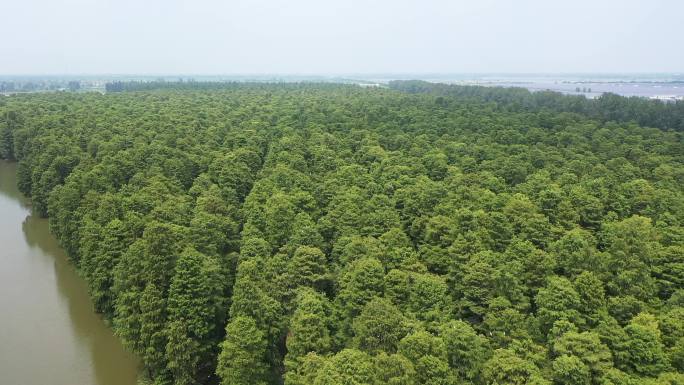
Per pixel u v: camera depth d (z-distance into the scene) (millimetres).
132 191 97938
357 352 46656
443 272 70875
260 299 57938
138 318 60438
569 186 98125
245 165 116250
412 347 46812
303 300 57000
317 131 156500
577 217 84938
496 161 117812
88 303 83625
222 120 182500
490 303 57406
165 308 59188
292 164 116875
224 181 107375
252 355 51719
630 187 97812
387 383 43312
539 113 181750
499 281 60500
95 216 85625
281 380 56656
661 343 51688
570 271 66062
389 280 61062
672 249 68875
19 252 103562
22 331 74688
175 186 103062
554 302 56500
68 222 90438
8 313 79562
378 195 90500
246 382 51031
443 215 81875
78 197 95688
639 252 67188
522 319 55281
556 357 51406
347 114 192000
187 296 57438
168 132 147125
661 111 183500
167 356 56281
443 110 196750
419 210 86375
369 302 55812
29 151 146875
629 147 131625
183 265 58969
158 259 61000
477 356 48188
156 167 109688
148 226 65688
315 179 110562
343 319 59719
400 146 141000
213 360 60875
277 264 67000
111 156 117500
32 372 65188
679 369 50188
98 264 72375
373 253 67625
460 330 49406
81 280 90938
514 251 69062
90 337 73875
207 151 131125
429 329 53750
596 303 57594
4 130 172500
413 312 57188
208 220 77750
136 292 60875
